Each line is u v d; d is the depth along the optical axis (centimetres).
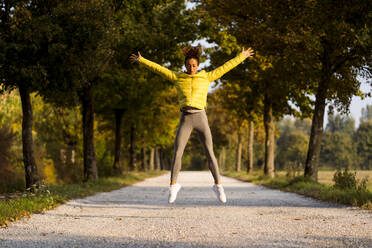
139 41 1792
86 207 1016
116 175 2773
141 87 2534
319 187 1484
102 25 1127
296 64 1706
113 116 3159
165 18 1909
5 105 1858
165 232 618
